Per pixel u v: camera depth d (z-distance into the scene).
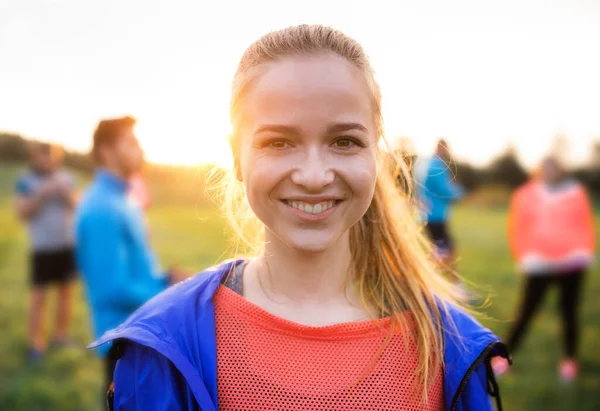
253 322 1.15
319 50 1.08
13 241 10.09
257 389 1.11
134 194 3.00
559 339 4.97
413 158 1.63
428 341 1.19
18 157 17.48
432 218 5.93
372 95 1.13
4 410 3.64
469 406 1.20
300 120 1.04
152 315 1.17
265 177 1.07
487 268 8.15
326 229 1.08
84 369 4.35
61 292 4.92
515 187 19.84
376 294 1.25
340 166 1.06
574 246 4.27
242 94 1.13
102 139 2.83
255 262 1.25
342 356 1.15
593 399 3.82
